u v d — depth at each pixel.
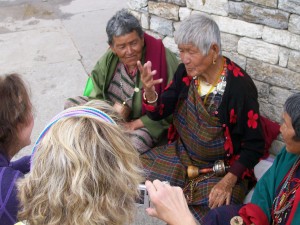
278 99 2.58
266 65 2.53
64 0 5.46
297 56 2.36
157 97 2.38
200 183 2.34
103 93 2.78
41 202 1.09
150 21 3.03
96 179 1.08
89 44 4.40
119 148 1.14
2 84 1.57
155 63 2.58
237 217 1.86
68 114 1.19
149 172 2.44
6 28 4.84
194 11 2.71
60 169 1.08
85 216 1.07
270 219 1.84
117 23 2.38
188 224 1.27
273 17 2.35
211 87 2.18
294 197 1.69
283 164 1.81
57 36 4.59
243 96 2.14
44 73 3.96
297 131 1.57
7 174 1.48
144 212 2.52
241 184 2.30
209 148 2.30
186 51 2.08
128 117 2.79
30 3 5.41
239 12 2.48
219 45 2.08
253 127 2.18
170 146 2.55
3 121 1.53
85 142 1.11
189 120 2.32
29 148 3.11
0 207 1.43
